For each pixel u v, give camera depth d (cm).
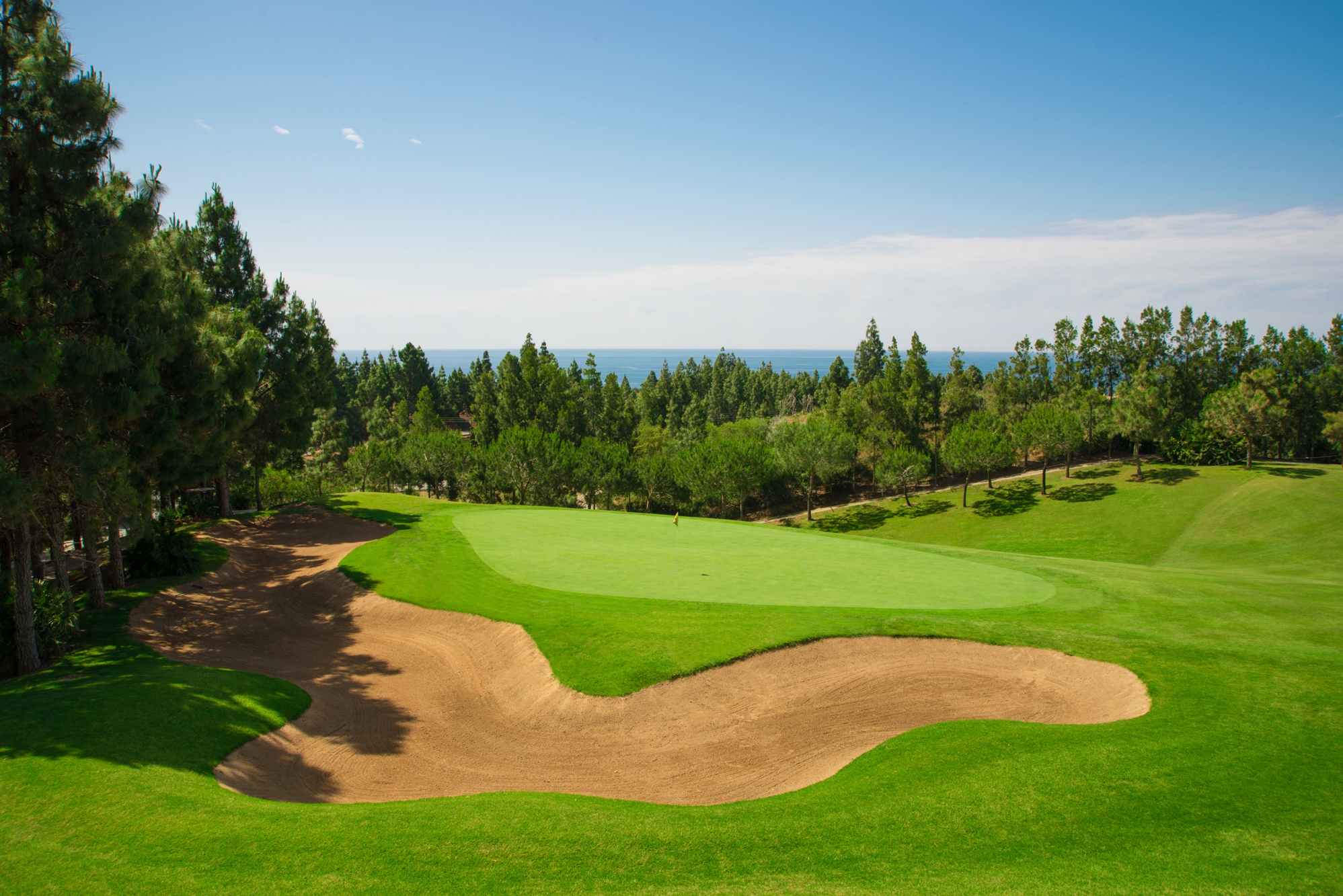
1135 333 7675
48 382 1595
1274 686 1523
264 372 3850
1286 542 4319
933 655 1769
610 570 2562
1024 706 1577
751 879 883
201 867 891
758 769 1345
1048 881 867
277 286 4156
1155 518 5194
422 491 8662
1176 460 6712
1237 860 899
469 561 2666
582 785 1309
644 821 1045
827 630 1828
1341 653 1731
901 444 7831
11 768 1159
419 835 988
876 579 2505
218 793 1131
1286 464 6075
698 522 4131
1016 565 2817
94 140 1830
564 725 1514
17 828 979
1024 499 6172
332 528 3747
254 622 2308
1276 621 2009
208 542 3216
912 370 8638
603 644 1780
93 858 907
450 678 1817
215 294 3944
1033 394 8456
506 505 4706
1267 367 6003
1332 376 6788
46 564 3173
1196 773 1137
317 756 1434
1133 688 1589
